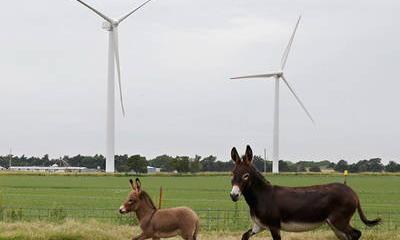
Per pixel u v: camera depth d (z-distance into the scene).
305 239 20.62
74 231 20.52
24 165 180.12
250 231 16.59
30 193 57.22
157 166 146.12
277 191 16.31
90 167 170.38
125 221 25.20
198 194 58.41
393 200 52.97
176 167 128.88
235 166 16.41
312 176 105.44
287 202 16.12
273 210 16.16
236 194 16.06
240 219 28.22
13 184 73.12
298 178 95.69
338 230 16.20
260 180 16.31
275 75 94.25
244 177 16.19
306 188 16.36
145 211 17.98
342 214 16.08
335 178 100.00
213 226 25.23
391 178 103.12
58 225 21.91
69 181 81.88
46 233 20.28
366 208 43.09
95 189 65.12
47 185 71.94
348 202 16.09
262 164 139.12
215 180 91.50
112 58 98.25
